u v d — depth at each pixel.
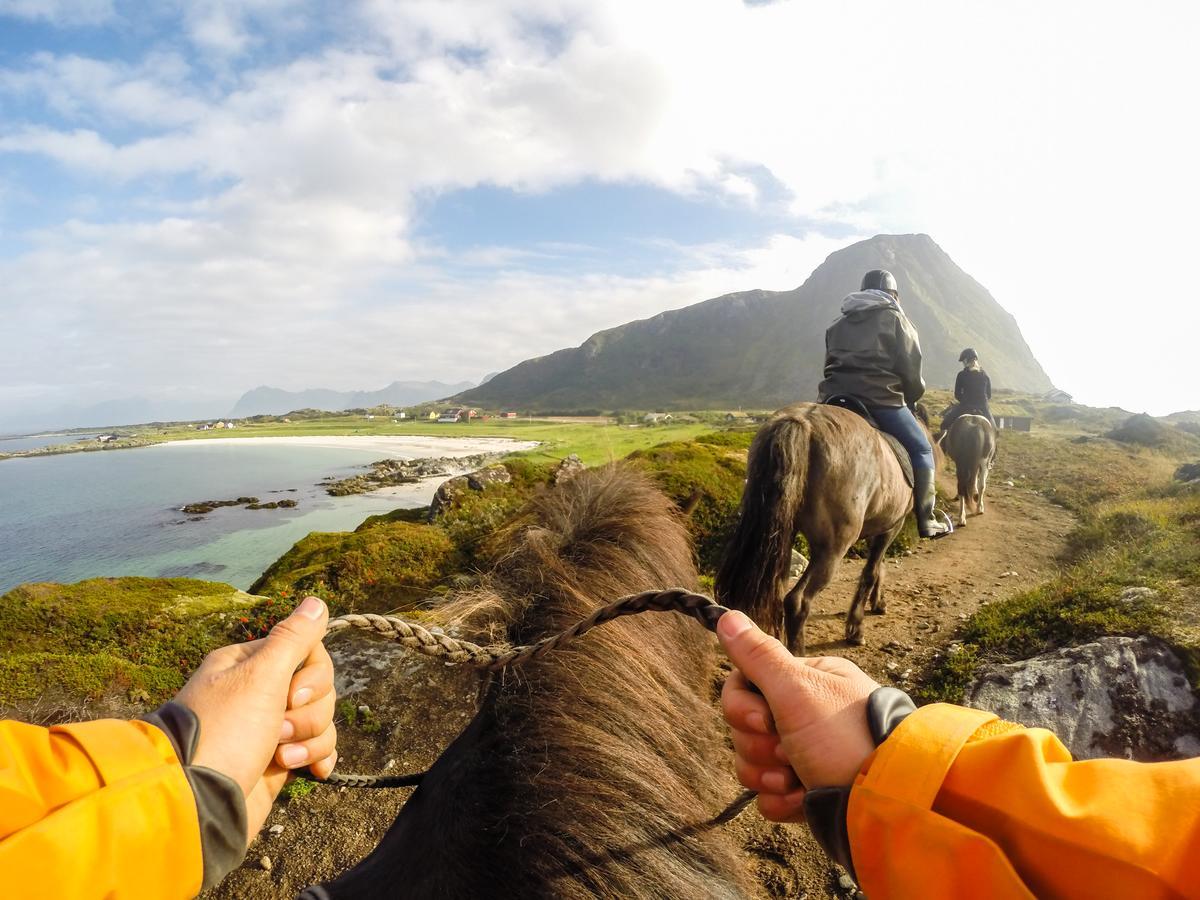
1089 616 4.34
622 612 0.87
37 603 5.60
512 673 1.12
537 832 0.93
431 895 0.92
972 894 0.52
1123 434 24.38
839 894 2.83
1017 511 11.89
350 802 3.63
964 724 0.60
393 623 0.87
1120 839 0.49
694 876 0.97
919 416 5.73
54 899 0.51
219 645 5.51
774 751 0.73
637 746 1.06
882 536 5.05
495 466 9.71
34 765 0.56
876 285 4.88
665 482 8.07
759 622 3.82
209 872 0.60
